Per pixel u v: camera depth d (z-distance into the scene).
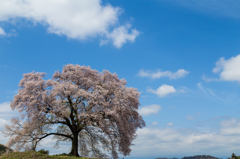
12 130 26.92
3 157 22.34
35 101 24.42
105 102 26.88
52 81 28.19
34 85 26.03
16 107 25.20
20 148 25.39
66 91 25.95
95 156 30.89
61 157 23.69
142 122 33.44
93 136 31.25
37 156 22.61
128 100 28.89
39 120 25.53
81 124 30.52
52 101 25.22
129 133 30.20
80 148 32.88
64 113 25.78
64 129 32.53
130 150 30.62
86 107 27.23
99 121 26.42
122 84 32.16
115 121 27.55
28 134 26.38
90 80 29.02
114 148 29.61
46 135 28.28
